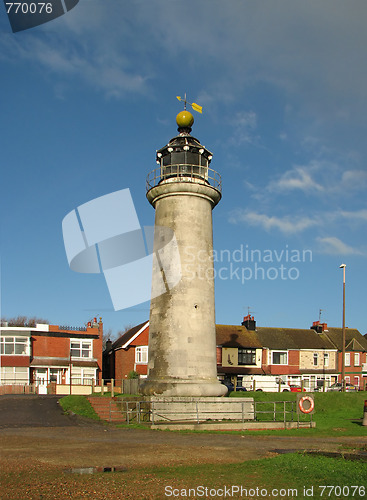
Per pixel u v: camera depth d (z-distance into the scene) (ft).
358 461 43.04
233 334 179.42
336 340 196.24
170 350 81.97
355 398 108.68
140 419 76.74
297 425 75.92
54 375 149.89
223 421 75.87
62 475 38.29
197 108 100.37
